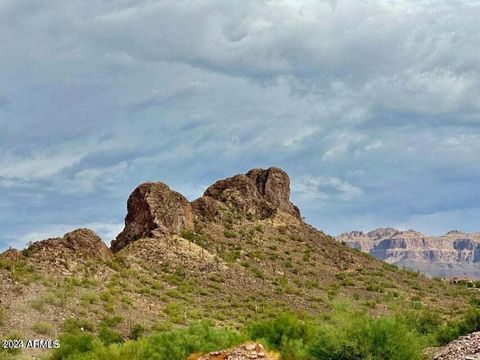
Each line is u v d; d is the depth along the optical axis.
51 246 71.88
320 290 91.94
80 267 68.94
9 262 62.44
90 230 78.81
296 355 34.09
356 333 32.03
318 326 38.34
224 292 80.69
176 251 89.62
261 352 27.80
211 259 90.69
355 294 91.69
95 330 51.53
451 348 31.12
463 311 83.12
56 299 55.28
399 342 31.81
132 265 80.56
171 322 59.19
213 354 27.81
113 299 61.69
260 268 94.94
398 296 93.75
